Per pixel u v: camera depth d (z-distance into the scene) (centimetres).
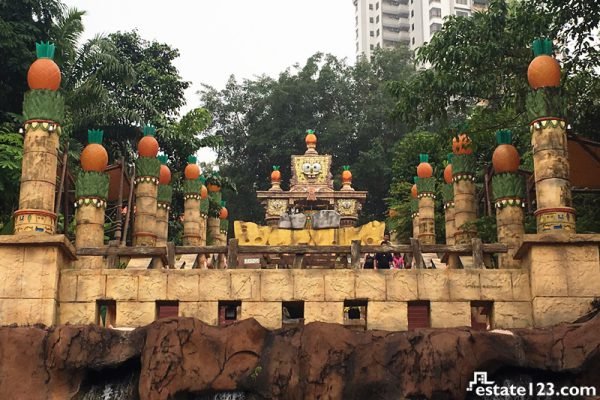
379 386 1241
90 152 1806
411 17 10194
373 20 10694
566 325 1275
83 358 1284
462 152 2130
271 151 5978
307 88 6125
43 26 2725
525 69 1988
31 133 1518
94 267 1705
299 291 1442
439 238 2997
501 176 1761
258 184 6141
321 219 2980
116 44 3844
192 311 1435
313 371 1257
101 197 1794
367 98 6166
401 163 3944
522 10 2009
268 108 6219
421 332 1265
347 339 1275
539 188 1501
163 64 3894
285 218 2997
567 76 2053
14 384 1266
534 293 1416
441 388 1227
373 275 1452
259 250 1478
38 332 1297
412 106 2028
